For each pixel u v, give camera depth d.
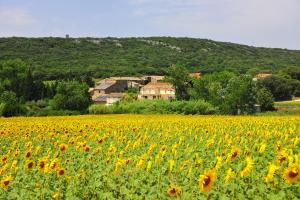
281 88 155.25
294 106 118.69
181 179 14.38
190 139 27.08
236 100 93.75
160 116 72.06
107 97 154.50
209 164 16.97
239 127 35.69
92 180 15.17
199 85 106.75
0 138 31.02
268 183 12.30
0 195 14.36
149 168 15.31
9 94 116.75
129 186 14.13
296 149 20.89
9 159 20.64
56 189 14.54
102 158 19.94
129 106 91.75
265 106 109.25
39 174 16.22
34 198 13.92
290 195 11.57
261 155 17.98
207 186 11.39
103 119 60.88
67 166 18.19
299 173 11.62
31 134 33.53
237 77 98.06
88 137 30.20
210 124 40.66
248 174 13.52
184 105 89.19
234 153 15.66
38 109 103.88
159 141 27.42
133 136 30.69
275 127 35.41
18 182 15.34
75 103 110.62
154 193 13.25
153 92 159.25
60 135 32.00
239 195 11.89
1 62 150.12
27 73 147.12
